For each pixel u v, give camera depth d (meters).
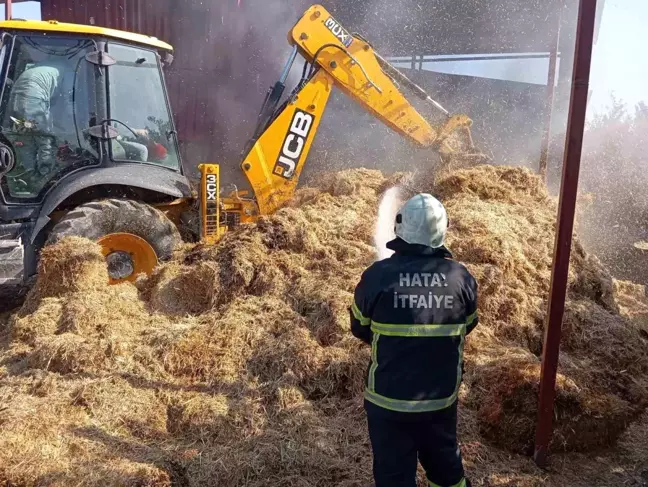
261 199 5.89
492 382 3.52
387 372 2.40
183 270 4.73
